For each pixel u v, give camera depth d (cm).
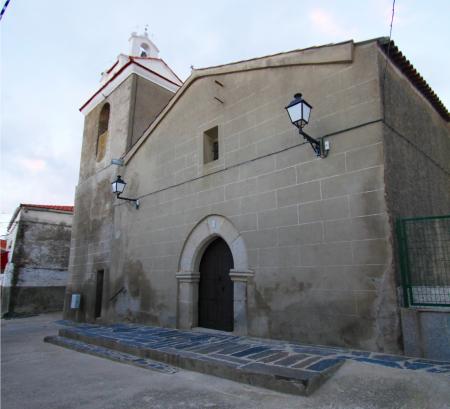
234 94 704
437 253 516
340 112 521
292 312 524
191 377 404
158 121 905
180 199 785
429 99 674
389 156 479
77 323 1091
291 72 605
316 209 522
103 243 1046
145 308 823
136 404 327
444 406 281
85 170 1264
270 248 572
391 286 430
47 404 341
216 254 711
